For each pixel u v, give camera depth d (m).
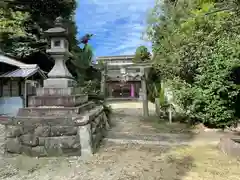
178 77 4.57
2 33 9.58
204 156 3.37
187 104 3.76
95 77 11.57
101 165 3.01
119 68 17.19
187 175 2.63
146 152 3.62
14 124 3.48
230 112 3.27
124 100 20.92
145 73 8.66
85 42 10.80
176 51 5.16
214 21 4.35
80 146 3.40
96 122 4.12
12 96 8.94
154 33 7.78
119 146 4.02
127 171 2.78
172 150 3.74
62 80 3.87
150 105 14.16
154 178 2.55
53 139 3.37
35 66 9.03
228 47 3.28
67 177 2.62
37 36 10.52
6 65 8.93
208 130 5.21
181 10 6.40
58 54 3.99
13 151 3.48
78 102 3.91
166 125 6.48
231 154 3.35
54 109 3.60
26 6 10.50
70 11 11.62
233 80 3.40
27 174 2.73
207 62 3.46
